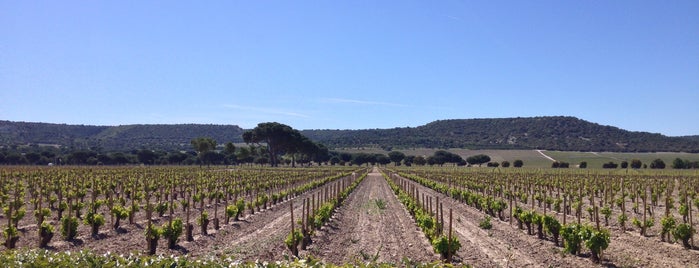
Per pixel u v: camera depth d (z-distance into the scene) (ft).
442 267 34.12
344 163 483.92
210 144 380.37
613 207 107.34
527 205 115.55
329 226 74.49
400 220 82.02
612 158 476.13
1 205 91.45
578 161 446.60
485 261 49.78
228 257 35.73
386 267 34.94
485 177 211.41
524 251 55.11
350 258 51.34
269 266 33.06
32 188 117.08
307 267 32.58
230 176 201.26
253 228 73.41
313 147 415.03
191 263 33.76
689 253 53.52
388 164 513.04
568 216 90.43
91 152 378.32
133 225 72.59
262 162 436.76
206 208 103.55
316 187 174.91
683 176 222.07
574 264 48.57
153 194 123.75
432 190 164.35
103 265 32.30
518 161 412.77
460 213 94.68
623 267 47.09
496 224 78.74
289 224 76.69
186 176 188.44
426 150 613.11
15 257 35.17
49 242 57.16
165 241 60.08
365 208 101.71
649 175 233.35
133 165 368.68
